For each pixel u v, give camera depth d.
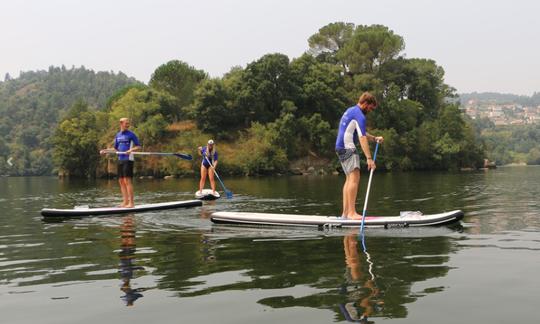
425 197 14.30
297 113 63.38
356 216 8.12
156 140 56.47
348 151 8.09
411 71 74.31
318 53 76.38
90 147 60.00
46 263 5.52
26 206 13.58
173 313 3.65
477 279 4.43
